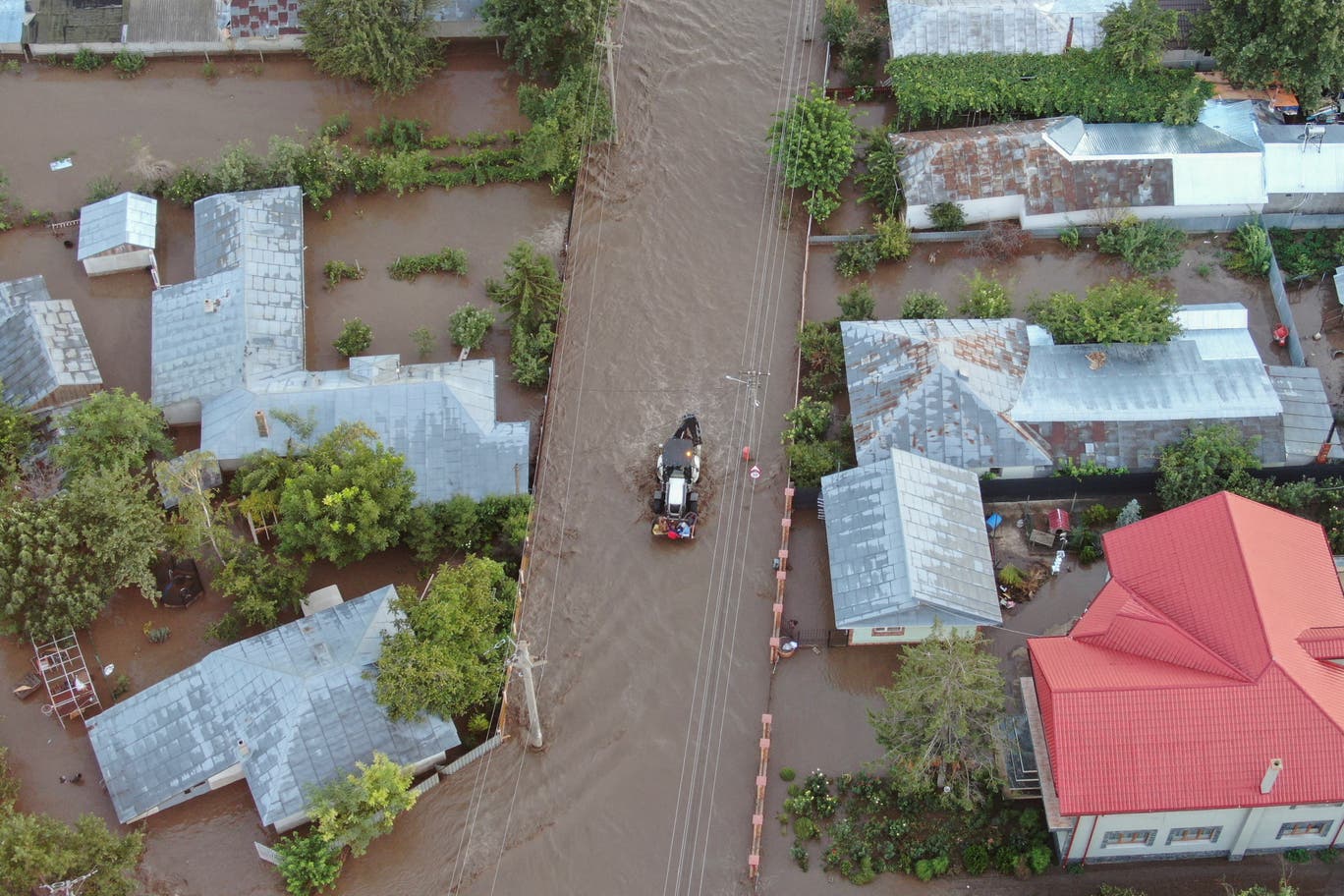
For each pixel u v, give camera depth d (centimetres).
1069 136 7175
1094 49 7556
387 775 5006
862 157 7525
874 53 8000
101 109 7919
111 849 4900
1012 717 5328
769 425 6462
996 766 5059
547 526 6162
